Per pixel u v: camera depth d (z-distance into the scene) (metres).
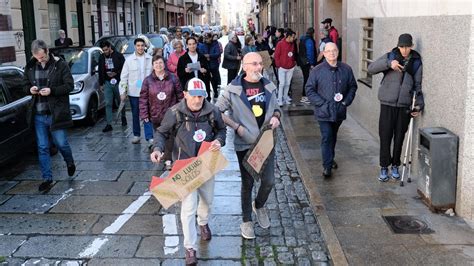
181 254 4.93
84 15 23.78
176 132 4.68
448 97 5.68
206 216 5.11
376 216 5.59
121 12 33.47
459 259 4.60
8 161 7.42
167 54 17.48
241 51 15.73
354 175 7.02
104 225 5.62
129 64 9.14
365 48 10.18
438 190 5.55
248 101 4.87
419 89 6.37
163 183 4.42
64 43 18.28
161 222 5.68
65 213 5.96
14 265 4.73
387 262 4.59
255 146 4.70
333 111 6.70
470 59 5.15
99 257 4.88
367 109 9.66
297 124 10.70
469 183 5.35
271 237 5.26
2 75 7.61
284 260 4.78
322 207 5.86
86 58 11.73
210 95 14.30
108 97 10.42
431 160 5.54
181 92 7.65
